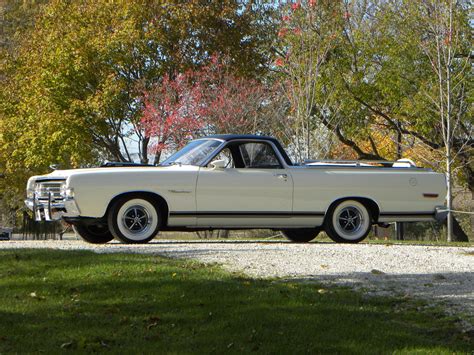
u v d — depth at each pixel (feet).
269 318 26.96
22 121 136.15
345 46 116.47
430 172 54.60
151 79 126.62
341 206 52.60
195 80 123.34
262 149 51.47
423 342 24.67
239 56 128.47
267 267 37.22
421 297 31.22
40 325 26.04
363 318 27.32
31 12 161.99
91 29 129.90
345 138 124.16
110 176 48.49
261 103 115.55
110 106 124.06
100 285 31.50
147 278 32.65
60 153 128.06
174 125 115.85
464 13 107.55
